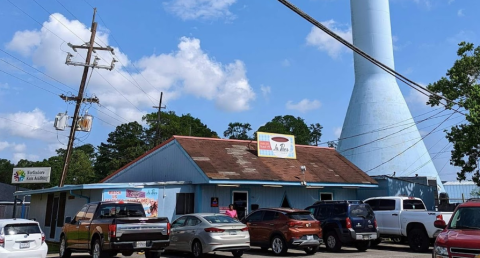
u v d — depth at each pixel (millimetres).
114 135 65250
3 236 11805
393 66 37062
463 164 23219
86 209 13766
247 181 20000
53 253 17031
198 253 13766
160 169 22781
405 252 16406
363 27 37312
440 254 8188
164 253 16234
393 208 17969
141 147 60531
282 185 21359
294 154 25078
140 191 18844
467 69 23766
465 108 21844
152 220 12391
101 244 12055
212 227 13578
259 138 23812
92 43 25312
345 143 35781
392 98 35500
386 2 37906
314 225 15094
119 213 13219
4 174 82625
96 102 25500
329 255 15102
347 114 37281
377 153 33438
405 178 30406
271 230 15133
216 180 19047
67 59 24906
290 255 15156
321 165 25344
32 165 74062
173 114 71750
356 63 37906
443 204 26875
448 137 23547
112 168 57844
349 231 15883
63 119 24734
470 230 8586
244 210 21031
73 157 64500
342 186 23734
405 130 34406
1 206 32750
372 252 16328
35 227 12547
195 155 20859
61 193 22500
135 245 11969
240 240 13852
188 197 20031
